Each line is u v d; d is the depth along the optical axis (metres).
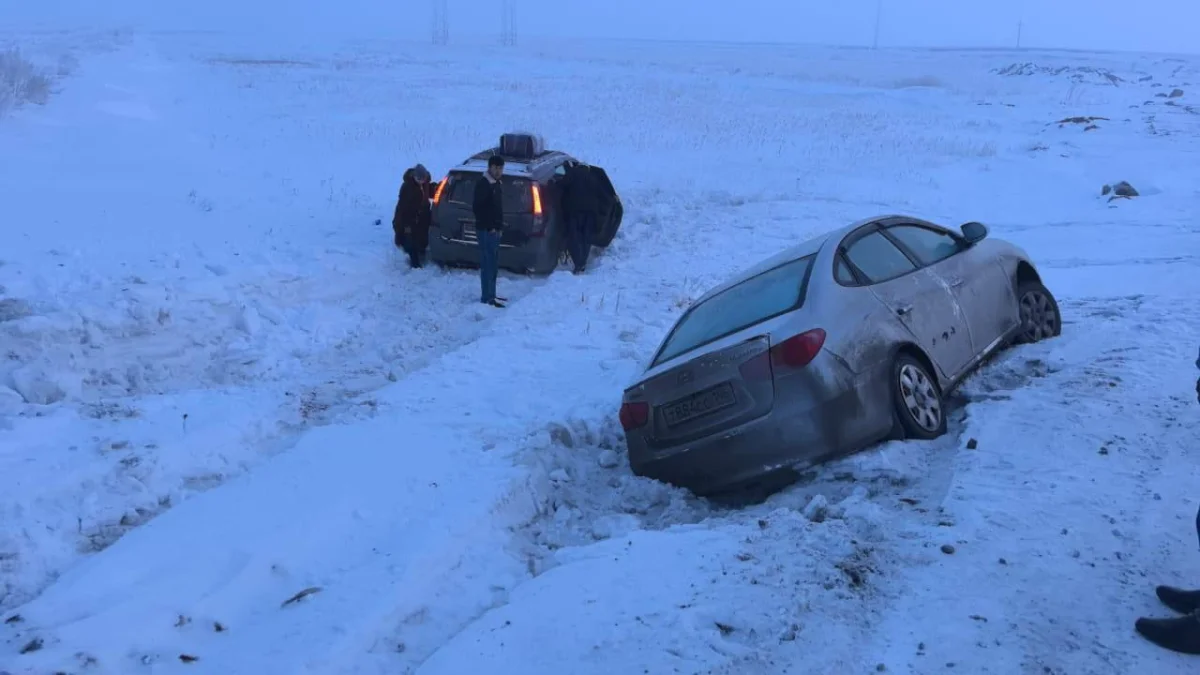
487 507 5.73
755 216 16.56
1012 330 7.71
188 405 7.97
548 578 4.79
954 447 5.95
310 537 5.40
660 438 6.12
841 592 4.29
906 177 20.61
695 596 4.32
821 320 5.81
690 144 25.94
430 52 70.00
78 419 7.44
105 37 50.47
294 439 7.43
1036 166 21.38
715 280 12.30
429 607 4.83
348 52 65.25
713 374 5.83
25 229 12.59
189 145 21.80
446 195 13.26
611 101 37.06
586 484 6.58
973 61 78.69
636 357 9.05
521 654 4.08
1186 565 4.28
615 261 13.88
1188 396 6.23
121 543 5.43
